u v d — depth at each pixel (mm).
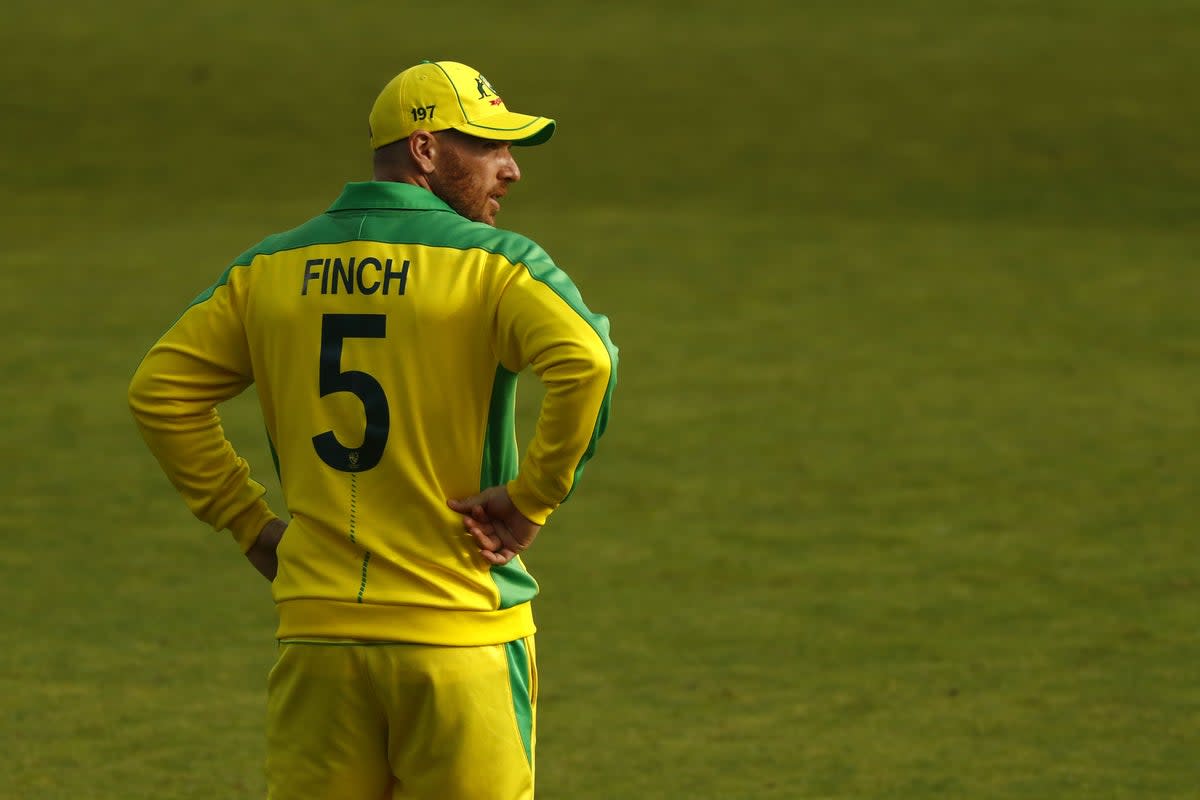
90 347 40969
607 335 9328
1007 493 29141
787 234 56219
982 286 47875
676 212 59969
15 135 71688
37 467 31297
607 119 75562
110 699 19359
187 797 16062
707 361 39531
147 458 32125
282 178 65625
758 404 35719
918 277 49219
